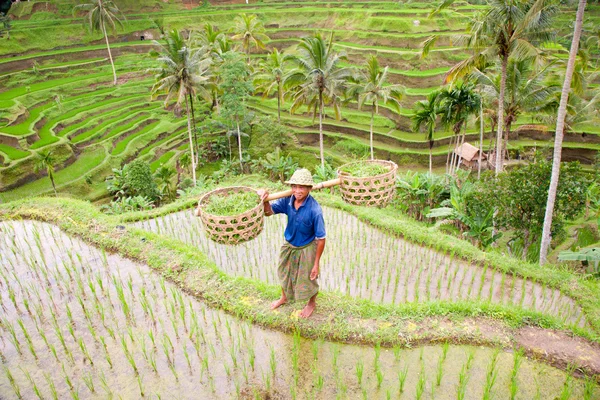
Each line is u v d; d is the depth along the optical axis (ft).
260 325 18.33
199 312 19.53
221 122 119.03
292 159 106.01
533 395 14.76
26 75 139.13
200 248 30.01
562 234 50.90
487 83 60.08
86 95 135.33
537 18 43.21
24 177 89.76
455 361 16.25
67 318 19.40
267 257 28.58
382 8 158.71
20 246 26.96
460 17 137.49
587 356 16.26
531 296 22.88
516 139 108.68
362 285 24.34
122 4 190.19
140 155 108.47
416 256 27.45
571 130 93.35
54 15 182.39
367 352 16.72
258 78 111.45
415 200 55.57
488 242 39.91
